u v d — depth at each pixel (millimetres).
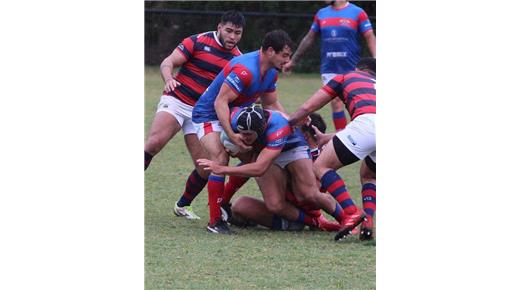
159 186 28328
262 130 20906
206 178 23781
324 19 37469
